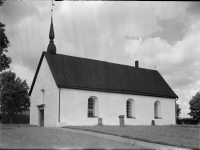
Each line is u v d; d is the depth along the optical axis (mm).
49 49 33062
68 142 15414
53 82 30328
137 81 38625
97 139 17406
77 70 32969
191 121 41844
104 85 33406
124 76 37844
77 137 17641
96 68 35562
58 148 13625
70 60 33812
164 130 24750
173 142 18641
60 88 29594
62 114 29297
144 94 36781
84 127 25688
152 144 17672
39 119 32844
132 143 17156
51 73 30844
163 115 39156
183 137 21297
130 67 40938
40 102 32531
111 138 18734
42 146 13859
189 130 25672
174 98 41000
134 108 35781
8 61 25812
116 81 35562
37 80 33781
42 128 23594
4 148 13016
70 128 25594
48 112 30625
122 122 27734
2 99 45281
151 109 37562
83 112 30734
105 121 32406
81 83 31359
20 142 14734
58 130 22109
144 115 36594
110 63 38625
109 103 33156
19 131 19656
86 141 16156
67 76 31094
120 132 21609
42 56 33000
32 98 34594
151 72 43125
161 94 38906
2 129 21297
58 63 32188
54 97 29844
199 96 40938
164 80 43000
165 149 16125
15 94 46594
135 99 36000
